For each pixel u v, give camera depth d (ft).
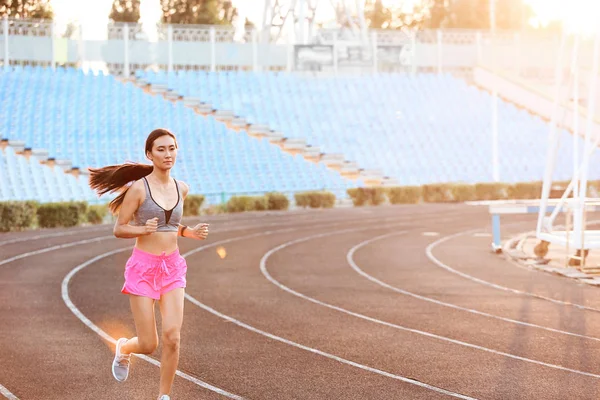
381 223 106.01
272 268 61.00
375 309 42.29
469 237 86.94
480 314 40.50
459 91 187.93
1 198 110.83
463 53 195.83
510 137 174.70
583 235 56.90
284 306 43.42
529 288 49.75
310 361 30.19
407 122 173.37
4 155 120.98
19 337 34.86
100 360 30.45
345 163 156.87
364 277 55.67
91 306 43.21
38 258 67.72
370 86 182.50
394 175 156.76
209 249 74.95
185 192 23.09
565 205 59.88
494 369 28.86
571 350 32.01
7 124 135.95
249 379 27.45
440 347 32.68
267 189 138.10
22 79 151.23
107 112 148.66
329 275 56.80
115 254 70.69
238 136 151.43
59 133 138.31
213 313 41.19
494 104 157.69
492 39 197.88
